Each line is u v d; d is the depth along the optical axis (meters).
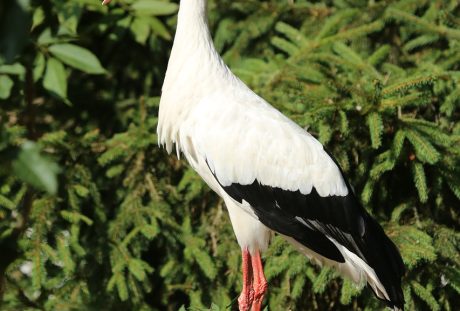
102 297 10.52
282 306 10.31
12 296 10.23
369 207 9.94
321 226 8.38
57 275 10.44
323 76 10.19
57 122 12.36
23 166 3.32
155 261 11.49
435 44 11.59
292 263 9.80
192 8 8.30
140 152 10.82
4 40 3.00
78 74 12.52
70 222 10.30
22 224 4.73
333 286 10.66
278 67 11.02
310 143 8.39
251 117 8.23
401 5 11.53
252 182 8.23
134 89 12.71
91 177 10.64
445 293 10.01
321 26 12.02
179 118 8.38
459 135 9.71
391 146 9.59
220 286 10.62
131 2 11.44
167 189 10.98
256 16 12.20
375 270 8.26
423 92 9.50
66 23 10.05
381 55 10.91
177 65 8.35
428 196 10.06
